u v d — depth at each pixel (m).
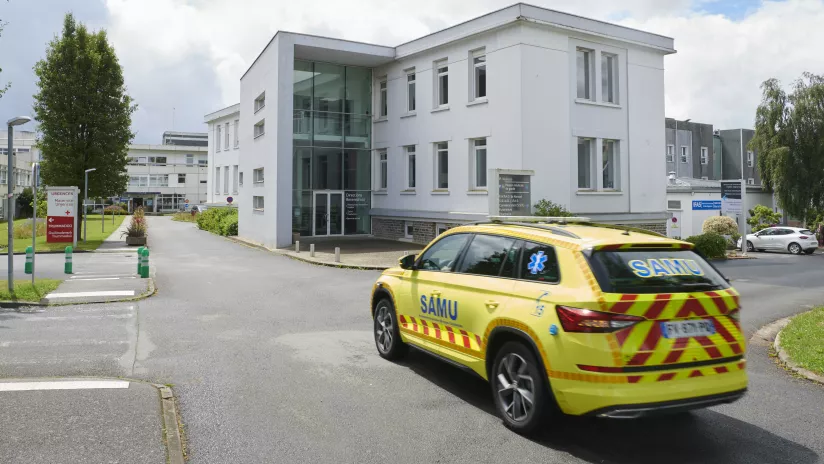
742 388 4.64
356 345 8.19
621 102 23.67
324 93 28.11
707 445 4.81
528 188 19.73
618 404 4.24
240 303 11.95
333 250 23.58
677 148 51.41
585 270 4.57
